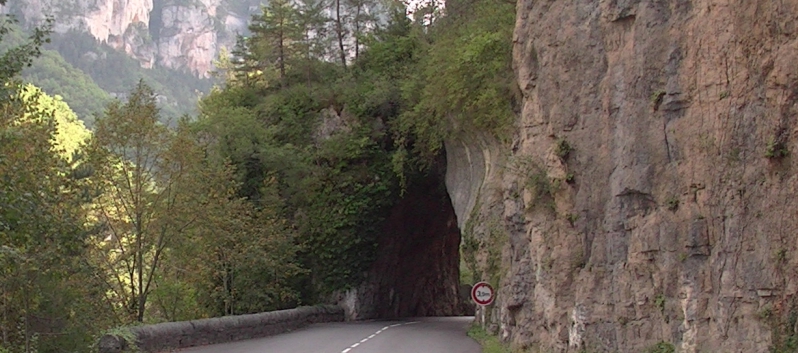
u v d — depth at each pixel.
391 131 45.44
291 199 44.25
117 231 25.95
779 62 10.20
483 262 29.39
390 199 45.28
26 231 14.61
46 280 15.91
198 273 29.20
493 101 26.17
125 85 173.75
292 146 44.78
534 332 20.11
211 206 27.97
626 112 13.91
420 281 54.22
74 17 194.88
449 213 50.66
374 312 46.25
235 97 52.22
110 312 21.12
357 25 56.47
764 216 10.36
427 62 34.69
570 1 16.30
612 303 14.24
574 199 15.66
